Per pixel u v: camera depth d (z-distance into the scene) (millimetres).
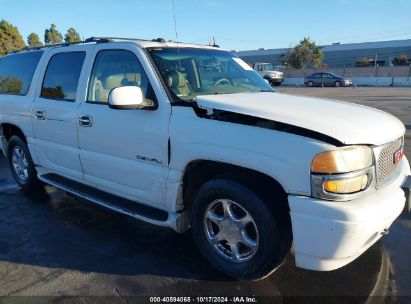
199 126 3010
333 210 2473
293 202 2586
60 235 3971
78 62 4121
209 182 3070
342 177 2508
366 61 60406
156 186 3389
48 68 4559
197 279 3127
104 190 4020
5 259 3506
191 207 3260
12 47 46844
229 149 2820
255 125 2789
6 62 5480
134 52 3521
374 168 2668
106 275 3215
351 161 2543
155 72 3363
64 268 3336
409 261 3377
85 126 3891
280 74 37312
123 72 3617
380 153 2736
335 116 2848
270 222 2773
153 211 3525
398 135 2979
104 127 3693
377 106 15562
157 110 3279
